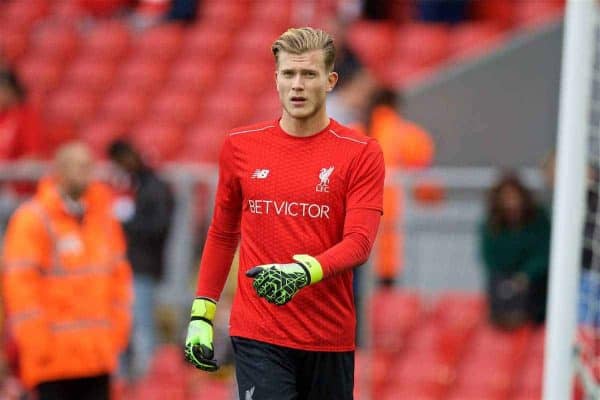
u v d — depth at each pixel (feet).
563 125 80.28
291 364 60.44
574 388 92.22
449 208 115.44
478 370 116.37
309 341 60.03
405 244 114.11
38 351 91.91
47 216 93.04
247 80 180.45
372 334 114.83
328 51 58.80
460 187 112.78
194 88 181.37
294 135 59.93
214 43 187.01
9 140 132.36
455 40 172.96
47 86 188.55
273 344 60.13
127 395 114.11
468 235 114.83
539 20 172.86
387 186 112.37
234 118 174.29
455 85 141.18
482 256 112.88
